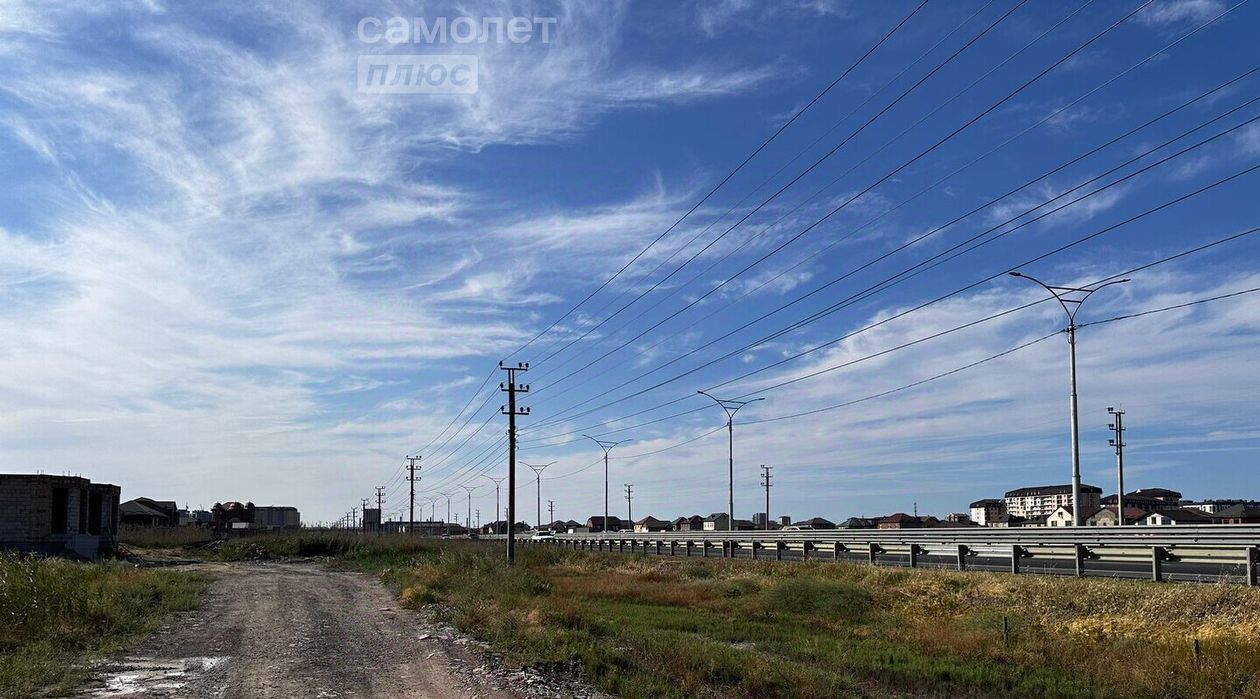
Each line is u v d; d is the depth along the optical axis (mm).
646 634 22516
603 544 77562
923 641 21953
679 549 64062
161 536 82500
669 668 17906
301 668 17016
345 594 33031
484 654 18688
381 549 66812
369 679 16047
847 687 17141
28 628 19312
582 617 23906
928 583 28766
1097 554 26047
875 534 41906
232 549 70688
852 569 33406
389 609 27625
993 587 26484
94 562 46906
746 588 33688
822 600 28422
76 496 52375
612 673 16672
